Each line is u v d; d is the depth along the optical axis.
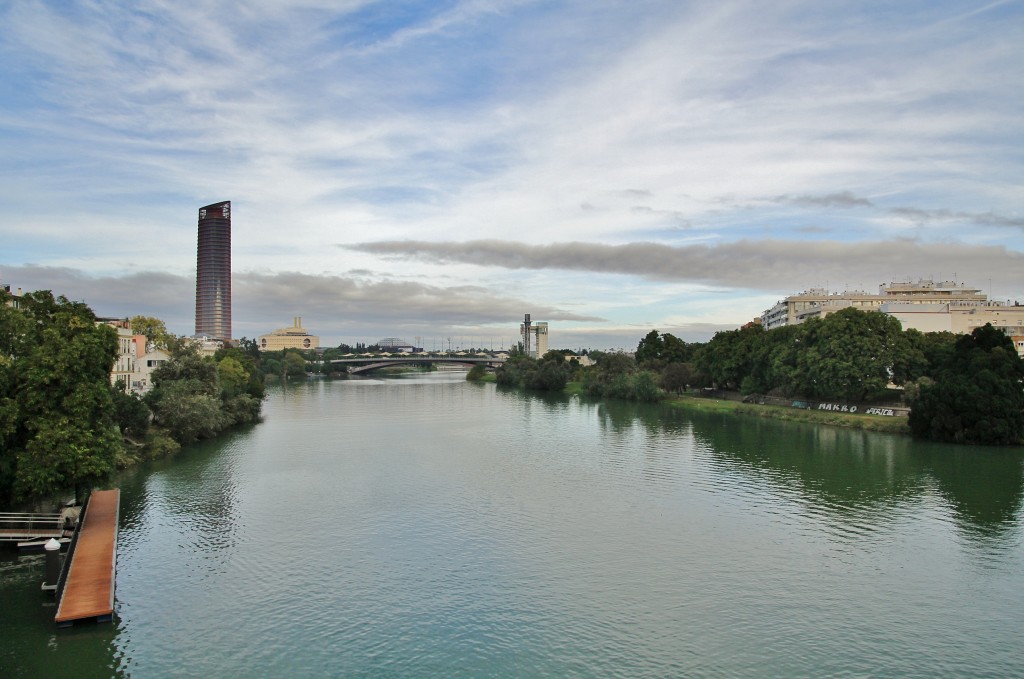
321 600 59.25
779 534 76.62
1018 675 47.97
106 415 80.31
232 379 183.88
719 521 81.38
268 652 50.66
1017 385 137.00
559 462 116.56
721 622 55.56
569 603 58.91
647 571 65.94
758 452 125.81
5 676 46.97
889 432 148.50
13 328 80.69
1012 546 72.62
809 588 62.03
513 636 53.19
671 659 49.97
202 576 64.25
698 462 116.38
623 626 54.81
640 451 127.38
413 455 123.25
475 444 136.00
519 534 76.56
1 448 72.62
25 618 54.81
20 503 78.19
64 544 70.00
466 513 84.62
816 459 118.69
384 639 52.59
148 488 96.75
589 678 47.50
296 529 78.00
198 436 142.62
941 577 64.50
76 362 75.19
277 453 124.88
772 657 50.22
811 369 176.12
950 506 87.69
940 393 136.50
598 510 85.94
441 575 64.81
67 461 72.44
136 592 60.62
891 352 168.88
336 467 111.94
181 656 49.97
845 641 52.56
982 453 123.44
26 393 73.50
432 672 48.09
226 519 81.75
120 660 49.31
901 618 56.31
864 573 65.50
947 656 50.44
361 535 76.06
